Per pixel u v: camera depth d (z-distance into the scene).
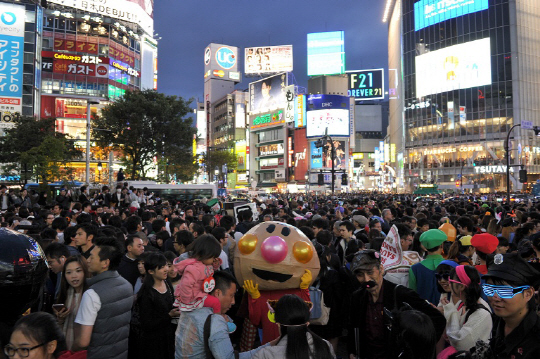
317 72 119.81
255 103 124.75
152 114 40.72
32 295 3.12
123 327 4.19
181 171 50.84
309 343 2.92
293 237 4.85
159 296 4.91
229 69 166.50
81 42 69.75
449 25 86.31
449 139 85.94
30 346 2.36
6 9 60.34
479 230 9.42
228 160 93.88
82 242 6.38
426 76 90.19
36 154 29.11
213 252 3.79
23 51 61.41
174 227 8.04
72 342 4.09
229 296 3.86
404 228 6.55
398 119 108.75
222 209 18.48
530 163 78.19
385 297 4.36
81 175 64.06
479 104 82.12
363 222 9.66
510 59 79.12
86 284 4.21
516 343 2.58
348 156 103.00
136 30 79.12
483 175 80.62
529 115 79.00
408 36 94.31
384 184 106.75
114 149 43.00
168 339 4.96
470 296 3.62
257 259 4.68
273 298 4.78
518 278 2.54
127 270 5.71
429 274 5.20
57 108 66.94
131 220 8.17
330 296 5.50
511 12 79.19
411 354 2.89
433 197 44.56
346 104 103.94
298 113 107.00
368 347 4.42
